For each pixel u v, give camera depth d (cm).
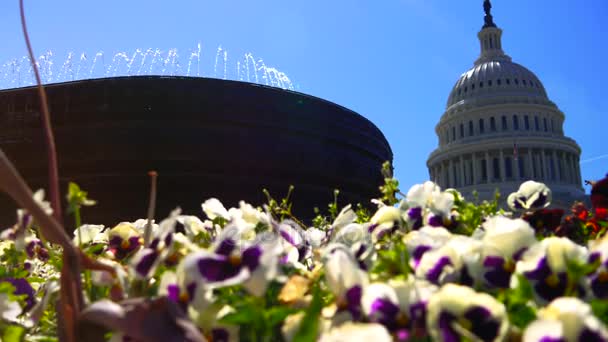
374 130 2169
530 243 268
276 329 250
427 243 309
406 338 220
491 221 324
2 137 1680
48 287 318
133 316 222
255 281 235
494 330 205
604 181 553
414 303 230
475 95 15850
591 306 221
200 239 409
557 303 197
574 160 15125
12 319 279
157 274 321
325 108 1941
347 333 184
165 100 1753
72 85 1719
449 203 420
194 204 1756
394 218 409
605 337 185
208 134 1762
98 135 1708
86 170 1698
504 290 261
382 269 295
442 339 205
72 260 249
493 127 15225
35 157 1670
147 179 1741
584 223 540
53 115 1698
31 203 245
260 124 1817
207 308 247
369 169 2078
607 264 245
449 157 15325
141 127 1736
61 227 250
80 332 233
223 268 239
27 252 481
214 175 1769
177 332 224
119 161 1714
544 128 15200
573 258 248
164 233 272
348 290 242
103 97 1719
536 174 14588
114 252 421
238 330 246
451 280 266
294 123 1864
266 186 1811
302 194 1859
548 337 183
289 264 371
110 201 1716
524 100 15350
